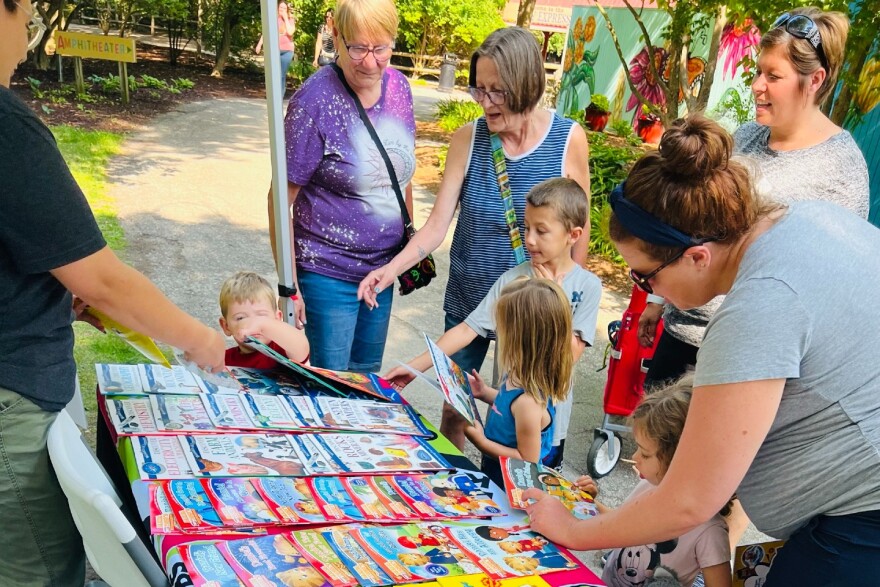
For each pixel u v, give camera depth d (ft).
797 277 4.29
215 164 29.01
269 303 8.30
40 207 4.37
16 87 36.91
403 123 9.41
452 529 5.25
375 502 5.39
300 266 9.36
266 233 21.74
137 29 67.46
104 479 4.64
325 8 55.93
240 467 5.47
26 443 4.83
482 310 8.99
